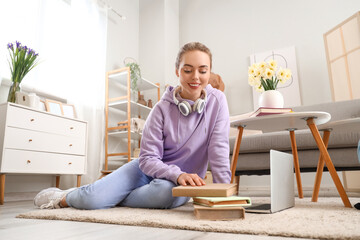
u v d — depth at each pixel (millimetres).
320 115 1322
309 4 3914
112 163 3432
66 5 3195
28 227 819
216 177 1162
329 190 3076
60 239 654
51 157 2232
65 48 3010
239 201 860
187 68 1130
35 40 2738
